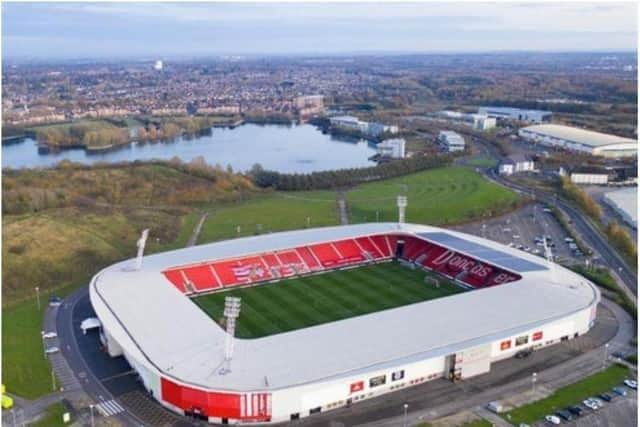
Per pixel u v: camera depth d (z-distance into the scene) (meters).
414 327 123.06
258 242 179.88
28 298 155.62
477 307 132.50
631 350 127.12
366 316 127.81
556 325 128.12
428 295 155.75
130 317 125.38
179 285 155.50
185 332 119.38
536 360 122.88
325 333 120.06
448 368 115.12
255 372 105.56
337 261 177.88
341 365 108.62
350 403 107.12
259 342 115.88
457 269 168.38
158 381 105.62
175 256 166.12
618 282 166.25
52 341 131.12
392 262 181.50
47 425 100.81
